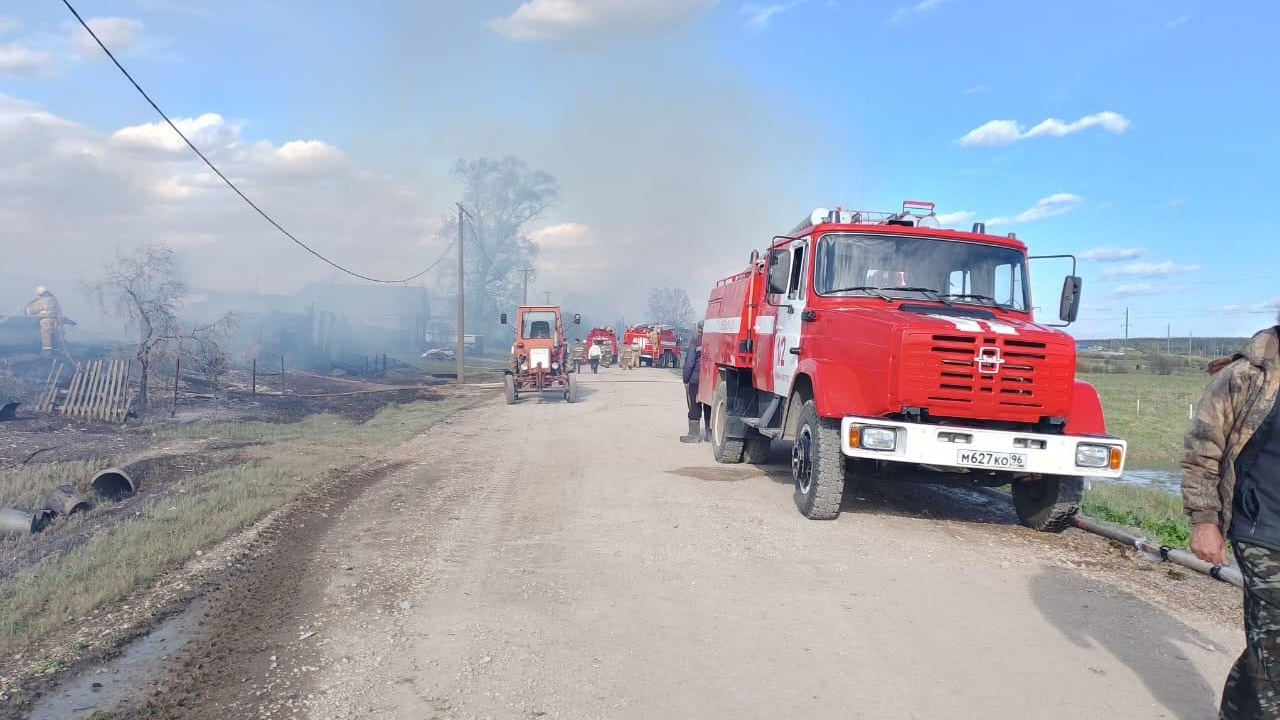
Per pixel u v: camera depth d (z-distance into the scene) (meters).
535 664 4.57
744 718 3.90
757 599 5.64
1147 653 4.68
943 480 7.85
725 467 11.48
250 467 11.03
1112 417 26.47
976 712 3.95
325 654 4.76
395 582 6.12
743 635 4.98
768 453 11.73
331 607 5.58
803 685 4.27
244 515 8.13
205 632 5.16
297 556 6.88
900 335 7.05
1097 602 5.59
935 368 6.98
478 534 7.58
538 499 9.16
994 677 4.35
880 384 7.23
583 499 9.11
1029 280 8.79
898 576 6.17
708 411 14.20
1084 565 6.57
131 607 5.62
